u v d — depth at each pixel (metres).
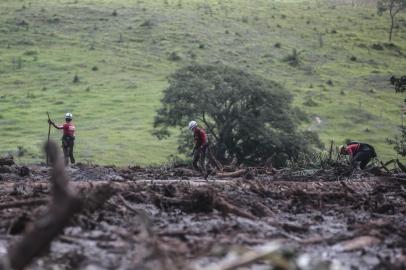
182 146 121.25
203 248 14.60
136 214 20.52
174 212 22.31
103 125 156.75
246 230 18.28
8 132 148.12
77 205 8.41
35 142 140.00
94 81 192.88
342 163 48.06
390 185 36.72
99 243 15.37
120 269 12.82
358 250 16.20
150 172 48.50
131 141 144.88
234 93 118.25
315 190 32.81
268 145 119.62
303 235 18.45
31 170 45.47
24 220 17.22
